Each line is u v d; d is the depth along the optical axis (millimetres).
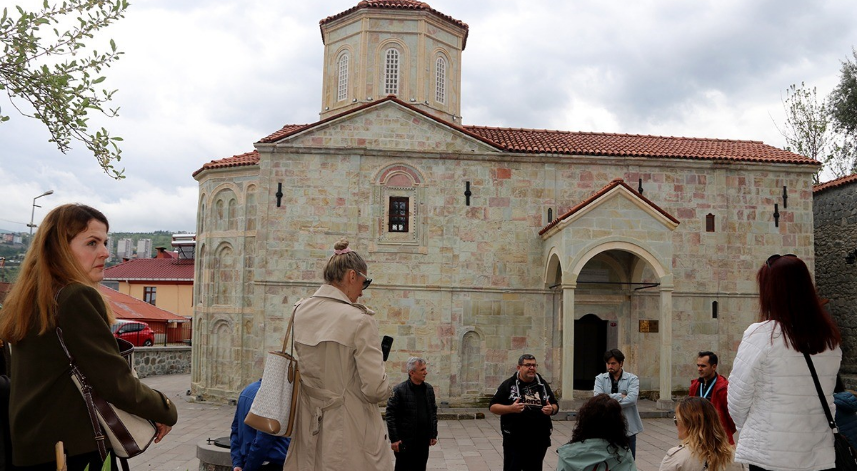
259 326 23906
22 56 8594
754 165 25703
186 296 54562
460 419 22156
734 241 25625
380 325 24141
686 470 6348
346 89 28656
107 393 3811
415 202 24781
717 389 10539
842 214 28875
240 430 7984
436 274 24453
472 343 24469
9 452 4203
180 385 31047
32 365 3889
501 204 24969
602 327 25438
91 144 9148
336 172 24672
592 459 6754
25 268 4008
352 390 5023
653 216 22578
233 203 26672
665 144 27922
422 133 24969
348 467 4875
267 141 24594
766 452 4668
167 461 15977
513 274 24688
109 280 55375
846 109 40031
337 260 5410
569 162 25297
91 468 3992
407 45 28062
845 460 4660
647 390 24828
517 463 9969
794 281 4773
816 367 4691
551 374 24422
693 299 25250
